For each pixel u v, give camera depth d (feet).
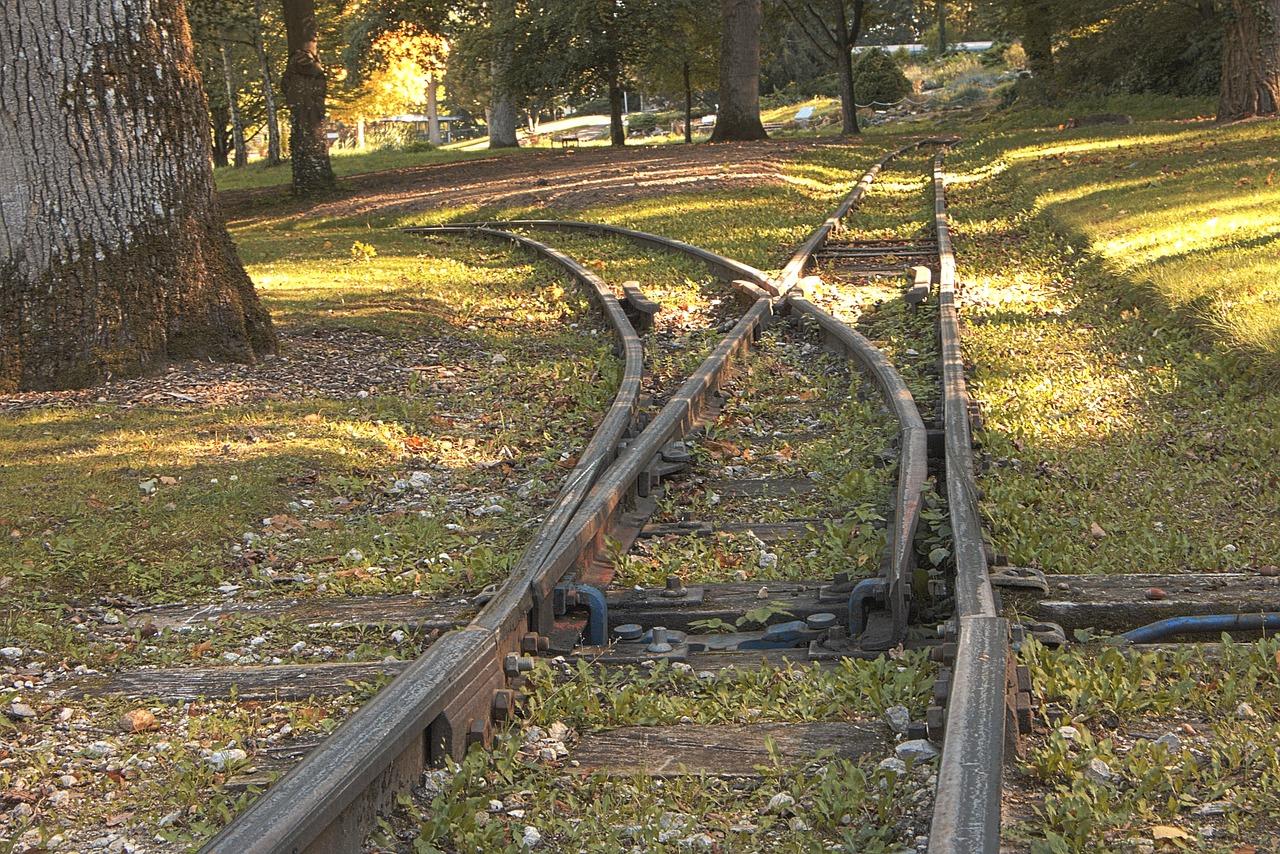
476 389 31.55
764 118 228.43
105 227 30.96
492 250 59.47
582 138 250.16
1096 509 19.42
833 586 17.07
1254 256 34.24
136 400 29.12
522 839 11.00
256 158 257.55
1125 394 25.85
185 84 32.40
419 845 10.71
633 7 141.28
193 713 14.65
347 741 10.91
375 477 24.30
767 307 35.99
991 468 21.17
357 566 19.74
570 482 20.01
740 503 21.85
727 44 123.03
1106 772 11.12
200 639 17.11
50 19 30.27
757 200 69.05
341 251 60.39
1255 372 25.54
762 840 10.94
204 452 24.90
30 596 18.49
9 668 16.20
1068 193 58.39
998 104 179.22
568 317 41.22
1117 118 108.78
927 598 16.05
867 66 217.77
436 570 19.25
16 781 12.99
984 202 63.16
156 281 31.86
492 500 22.93
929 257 47.78
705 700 13.92
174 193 32.30
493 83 151.84
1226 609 15.08
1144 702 12.54
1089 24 139.13
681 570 18.58
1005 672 11.61
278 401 29.14
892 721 12.79
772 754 12.12
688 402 25.12
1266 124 82.53
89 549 20.21
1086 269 40.22
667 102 306.35
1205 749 11.62
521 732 13.07
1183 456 21.94
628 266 49.42
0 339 30.27
